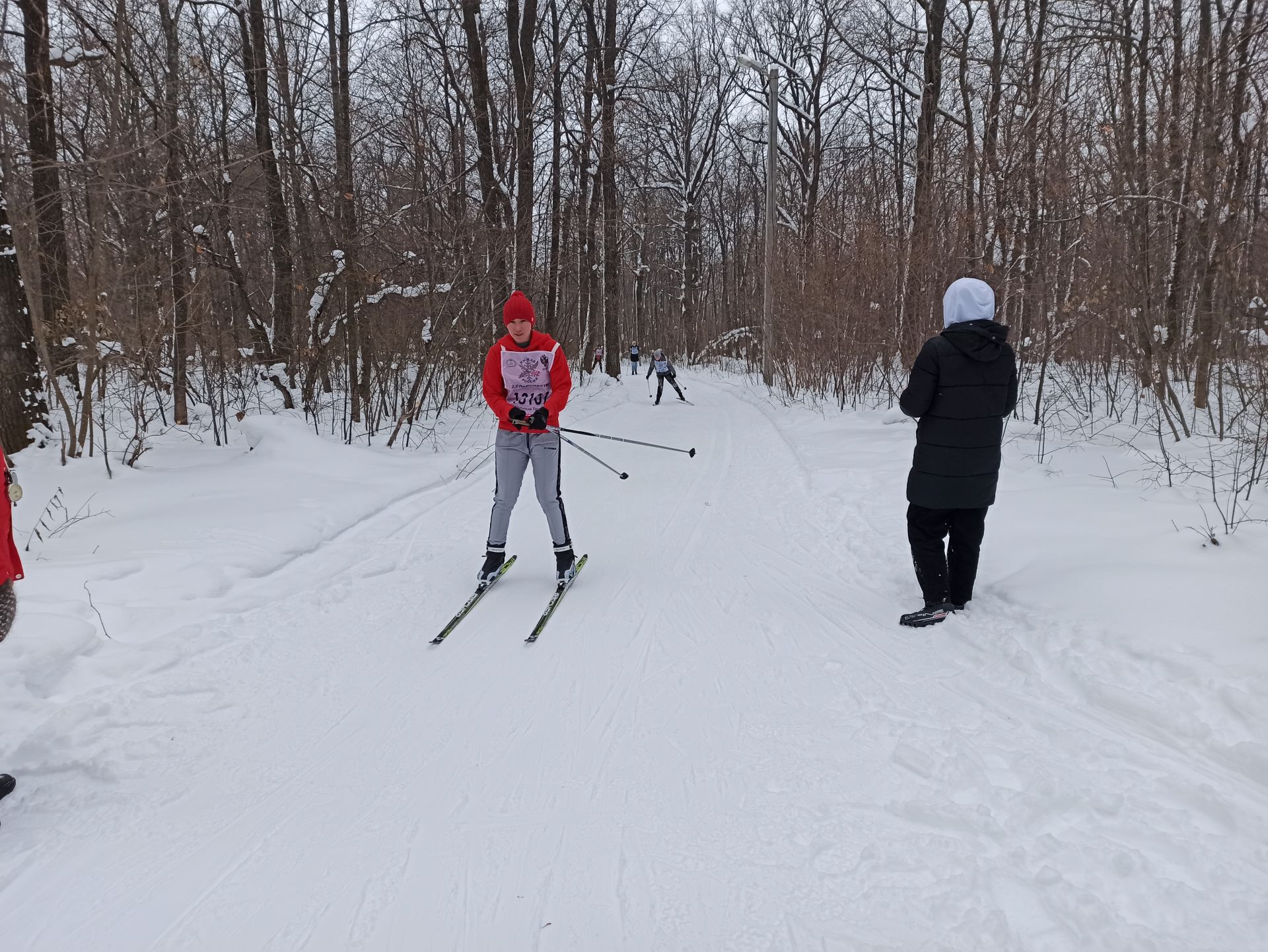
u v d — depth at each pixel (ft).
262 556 18.62
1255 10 25.17
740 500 25.32
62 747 10.41
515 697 11.95
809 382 52.21
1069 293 31.89
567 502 25.84
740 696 11.76
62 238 28.76
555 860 8.15
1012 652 12.42
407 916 7.41
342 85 42.19
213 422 31.60
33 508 21.79
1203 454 23.22
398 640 14.23
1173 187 27.50
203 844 8.55
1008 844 8.04
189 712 11.43
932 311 41.63
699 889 7.64
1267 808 8.44
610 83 67.46
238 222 39.19
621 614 15.42
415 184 38.17
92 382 26.27
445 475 29.27
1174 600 12.59
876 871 7.73
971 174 38.29
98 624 14.23
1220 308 26.37
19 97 23.73
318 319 36.29
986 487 13.73
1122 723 10.36
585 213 78.18
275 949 7.05
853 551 18.89
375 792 9.50
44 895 7.79
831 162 93.97
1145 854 7.79
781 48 96.02
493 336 41.52
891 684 11.90
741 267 124.67
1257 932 6.72
